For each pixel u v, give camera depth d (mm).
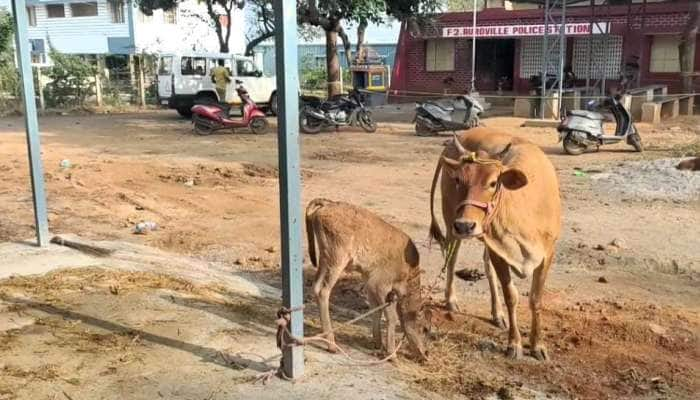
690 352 5129
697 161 11531
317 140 16891
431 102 17938
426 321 5016
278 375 4359
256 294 6211
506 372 4762
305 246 7742
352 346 5074
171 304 5574
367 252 4746
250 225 8789
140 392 4102
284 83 3938
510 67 28938
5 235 8172
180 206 9922
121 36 38250
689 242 7820
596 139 14180
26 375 4262
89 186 11297
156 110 27656
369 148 15523
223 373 4379
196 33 39469
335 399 4094
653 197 10070
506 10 26500
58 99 27344
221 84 22625
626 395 4469
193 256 7500
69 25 39531
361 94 19062
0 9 28062
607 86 25625
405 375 4566
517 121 20500
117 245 7586
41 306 5461
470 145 5520
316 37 42250
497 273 4902
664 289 6438
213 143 16500
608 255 7383
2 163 13312
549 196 4824
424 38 28266
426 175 12172
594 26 24391
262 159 14078
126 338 4859
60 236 7738
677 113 21750
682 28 23688
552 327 5543
